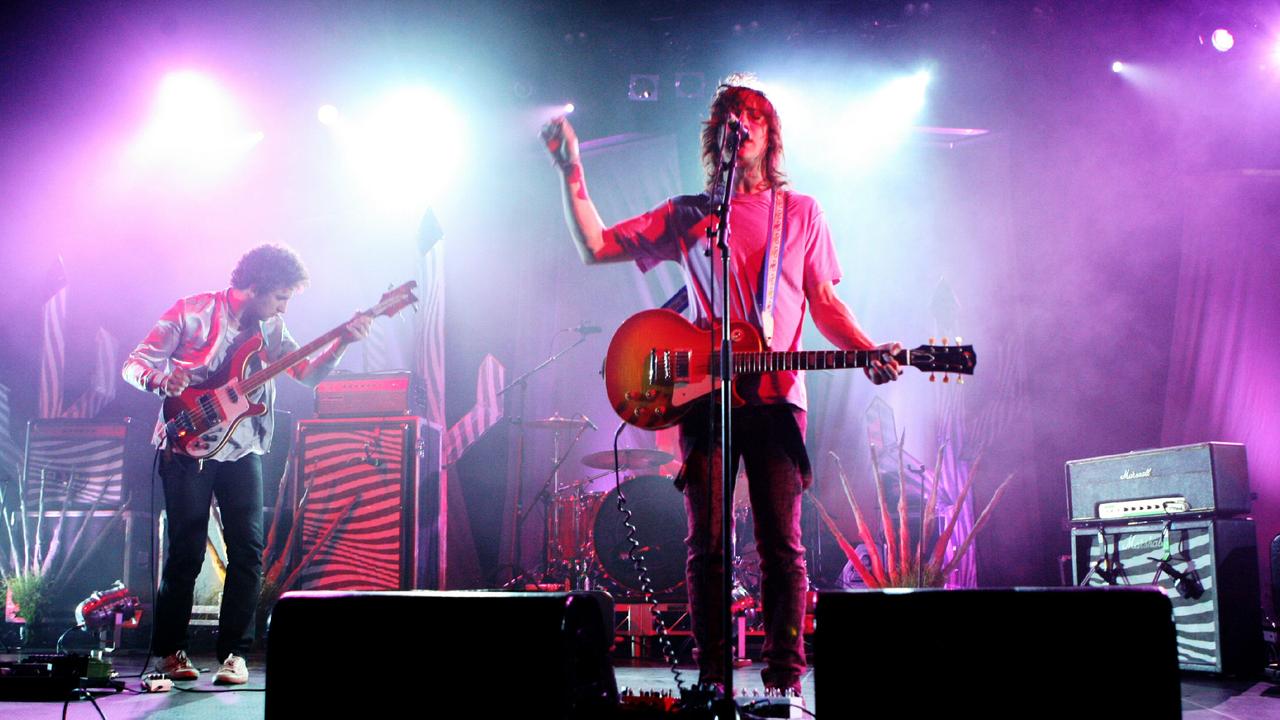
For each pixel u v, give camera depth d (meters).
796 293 3.02
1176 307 7.97
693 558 2.80
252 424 4.28
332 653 2.05
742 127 2.65
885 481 7.49
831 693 1.91
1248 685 4.20
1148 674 1.88
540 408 8.33
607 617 2.27
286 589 5.93
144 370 4.12
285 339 4.63
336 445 6.04
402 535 5.87
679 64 7.65
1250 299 7.78
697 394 2.83
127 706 3.41
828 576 6.98
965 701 1.89
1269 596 7.20
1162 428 7.88
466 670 2.00
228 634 4.14
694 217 3.06
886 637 1.91
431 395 8.17
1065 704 1.88
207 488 4.16
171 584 4.10
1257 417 7.59
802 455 2.87
